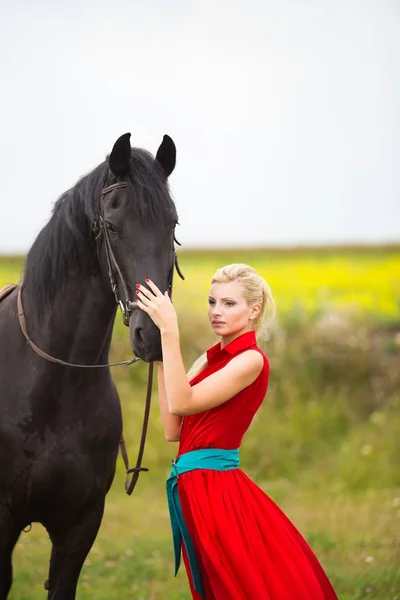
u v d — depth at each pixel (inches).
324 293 896.9
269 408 567.8
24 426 200.2
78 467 202.7
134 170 187.3
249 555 174.2
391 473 490.3
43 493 202.8
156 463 500.1
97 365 201.2
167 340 173.6
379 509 410.3
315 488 481.7
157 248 181.5
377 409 595.2
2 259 1119.0
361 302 826.8
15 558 340.5
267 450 527.2
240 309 189.9
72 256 198.2
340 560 315.3
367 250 1355.8
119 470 491.2
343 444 537.3
